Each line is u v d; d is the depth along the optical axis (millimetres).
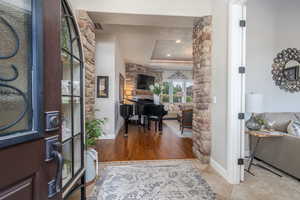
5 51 660
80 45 1736
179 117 5930
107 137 4383
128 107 4699
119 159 2930
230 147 2166
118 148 3555
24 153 651
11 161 606
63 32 1423
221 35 2430
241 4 2143
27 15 705
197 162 2816
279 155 2496
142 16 2830
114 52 4414
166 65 8023
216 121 2568
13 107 668
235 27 2143
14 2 683
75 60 1703
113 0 2715
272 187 2057
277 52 3295
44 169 739
